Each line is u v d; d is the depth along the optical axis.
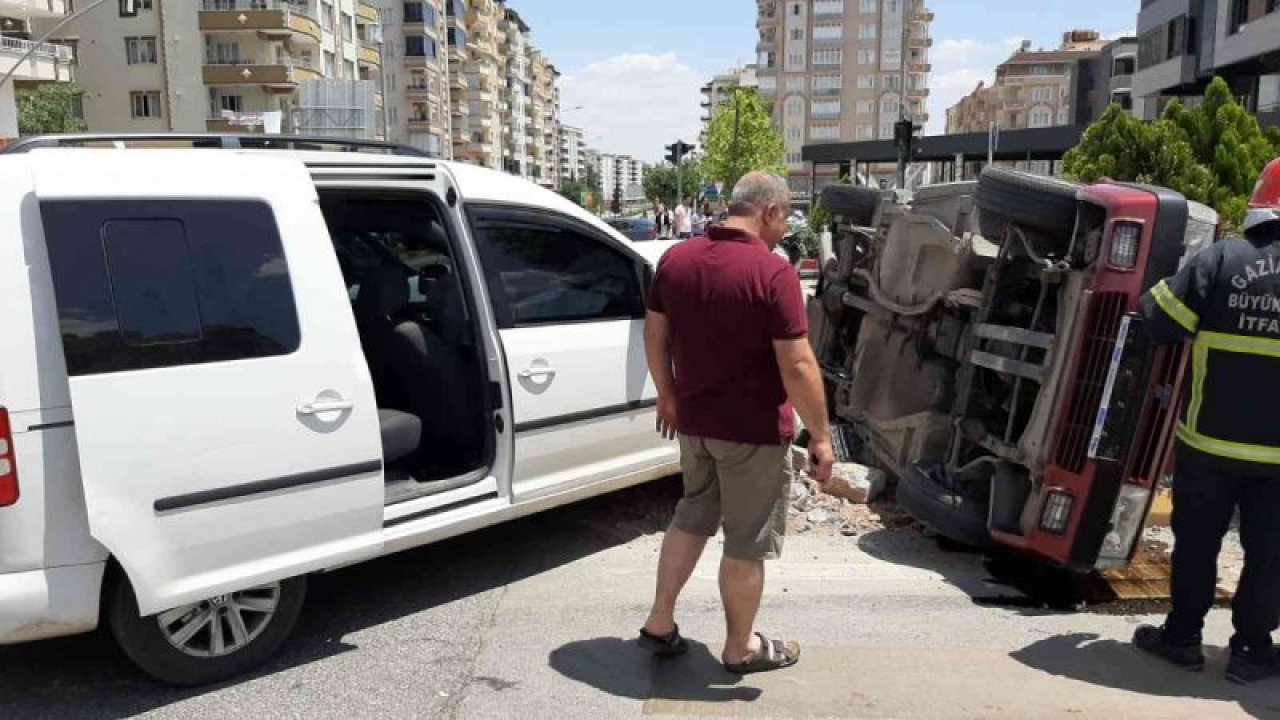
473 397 4.82
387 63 84.06
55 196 3.31
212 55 53.41
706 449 3.64
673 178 93.06
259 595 3.85
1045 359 4.49
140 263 3.45
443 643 4.16
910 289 5.88
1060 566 4.52
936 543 5.34
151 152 3.62
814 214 21.77
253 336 3.66
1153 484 4.38
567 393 4.85
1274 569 3.71
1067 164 9.91
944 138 34.69
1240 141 9.34
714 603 4.54
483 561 5.11
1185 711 3.57
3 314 3.19
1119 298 4.23
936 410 5.62
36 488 3.23
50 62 40.94
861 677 3.82
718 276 3.48
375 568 5.04
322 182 4.09
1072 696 3.67
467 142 99.75
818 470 3.52
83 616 3.35
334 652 4.09
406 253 5.09
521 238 4.84
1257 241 3.66
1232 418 3.67
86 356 3.28
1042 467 4.43
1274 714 3.55
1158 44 40.81
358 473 3.94
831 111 114.38
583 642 4.16
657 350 3.84
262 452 3.66
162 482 3.41
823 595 4.64
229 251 3.66
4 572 3.21
